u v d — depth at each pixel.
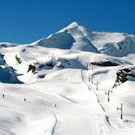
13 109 75.25
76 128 57.62
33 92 107.19
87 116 70.25
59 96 104.88
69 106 89.44
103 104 91.88
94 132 54.66
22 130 58.47
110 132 54.22
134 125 64.94
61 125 60.31
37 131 56.97
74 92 119.94
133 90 117.19
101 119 65.56
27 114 72.56
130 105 92.81
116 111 81.56
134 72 144.50
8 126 59.22
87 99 103.19
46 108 82.69
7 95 94.19
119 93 115.81
